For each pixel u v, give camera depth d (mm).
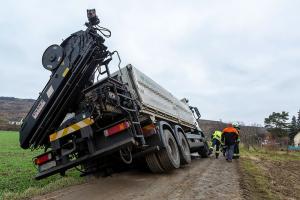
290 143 74312
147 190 7770
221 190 7879
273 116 75812
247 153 25578
